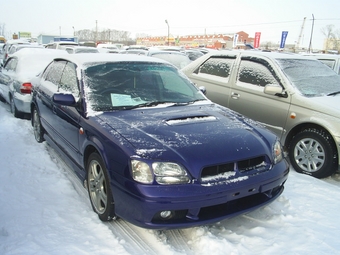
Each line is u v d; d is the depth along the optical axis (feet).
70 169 14.47
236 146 9.59
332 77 17.51
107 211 9.78
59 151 14.32
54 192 12.19
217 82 19.21
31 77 22.31
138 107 11.90
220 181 8.87
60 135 13.75
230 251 8.96
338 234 9.88
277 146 10.71
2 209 10.85
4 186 12.53
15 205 11.13
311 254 8.85
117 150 9.13
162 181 8.48
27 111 21.95
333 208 11.48
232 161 9.16
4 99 28.78
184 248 9.17
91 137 10.39
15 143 17.67
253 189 9.30
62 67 15.05
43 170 14.17
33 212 10.71
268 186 9.67
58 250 8.73
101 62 13.42
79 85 12.19
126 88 12.59
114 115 11.05
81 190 12.50
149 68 14.01
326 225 10.38
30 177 13.39
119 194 9.00
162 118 10.93
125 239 9.43
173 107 12.28
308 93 15.48
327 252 8.94
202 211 9.02
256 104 16.85
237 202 9.62
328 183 13.87
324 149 14.06
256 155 9.66
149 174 8.52
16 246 8.89
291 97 15.37
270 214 10.99
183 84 14.19
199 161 8.79
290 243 9.39
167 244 9.16
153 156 8.66
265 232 9.98
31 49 27.02
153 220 8.61
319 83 16.44
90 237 9.41
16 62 25.38
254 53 18.12
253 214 11.06
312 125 14.70
